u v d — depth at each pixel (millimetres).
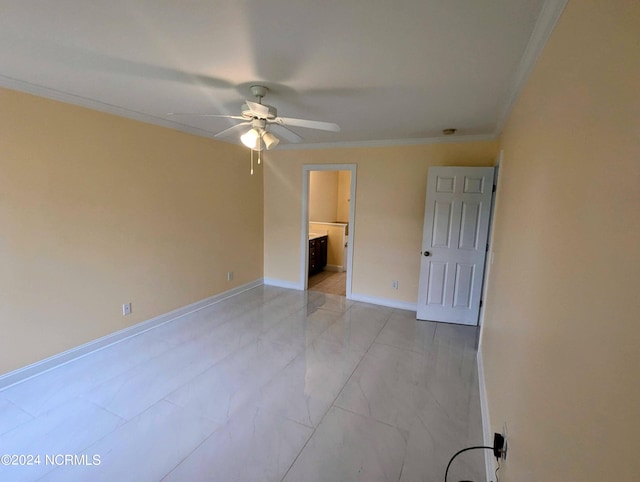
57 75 2174
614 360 593
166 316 3727
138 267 3348
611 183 672
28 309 2516
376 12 1369
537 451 1041
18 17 1459
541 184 1307
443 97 2436
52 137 2566
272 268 5344
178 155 3678
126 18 1462
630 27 630
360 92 2365
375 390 2514
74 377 2584
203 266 4180
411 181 4141
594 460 654
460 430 2104
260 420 2148
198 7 1362
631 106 603
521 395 1315
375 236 4434
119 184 3090
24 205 2441
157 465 1777
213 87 2352
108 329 3115
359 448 1937
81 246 2832
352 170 4461
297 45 1688
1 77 2211
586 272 773
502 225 2473
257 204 5094
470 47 1658
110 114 2955
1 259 2348
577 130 927
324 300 4668
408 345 3303
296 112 2891
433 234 3857
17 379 2482
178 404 2289
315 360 2955
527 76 1795
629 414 529
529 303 1328
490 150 3734
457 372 2803
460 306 3859
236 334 3473
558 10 1175
